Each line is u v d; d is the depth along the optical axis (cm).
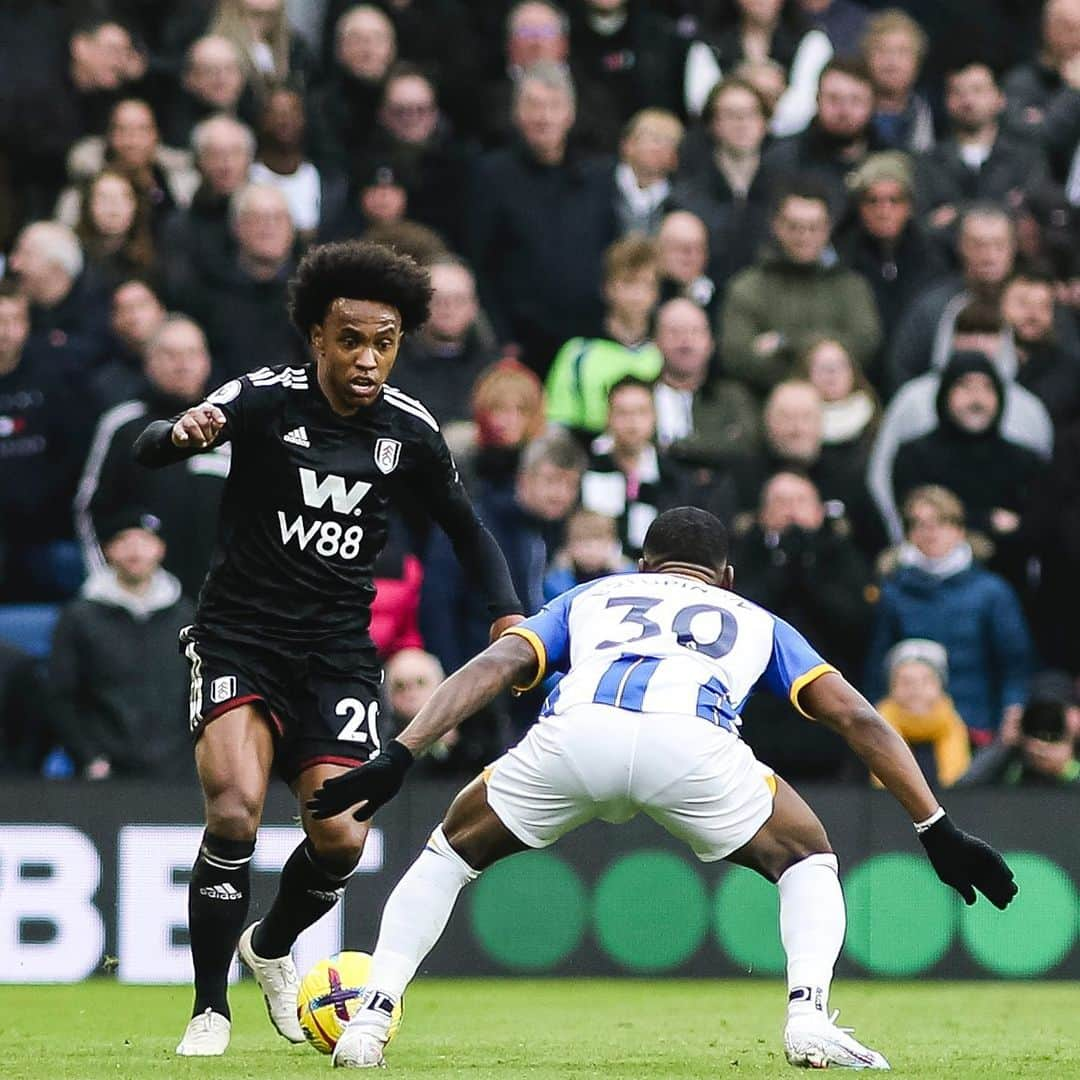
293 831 3441
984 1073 1909
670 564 2000
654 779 1825
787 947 1880
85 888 3409
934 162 4775
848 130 4656
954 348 4247
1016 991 3391
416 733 1764
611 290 4328
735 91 4631
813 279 4359
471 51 5138
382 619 3822
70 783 3416
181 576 3894
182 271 4372
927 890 3544
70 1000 3097
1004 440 4106
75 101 4866
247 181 4431
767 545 3800
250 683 2069
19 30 4869
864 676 3847
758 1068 1923
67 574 4228
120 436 3938
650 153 4638
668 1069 1925
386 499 2108
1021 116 4881
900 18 4912
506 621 2133
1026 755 3619
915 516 3825
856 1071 1838
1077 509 4041
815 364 4150
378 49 4866
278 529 2070
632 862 3541
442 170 4803
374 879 3459
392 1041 2391
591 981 3522
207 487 3906
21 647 3862
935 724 3669
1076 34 4928
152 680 3691
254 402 2048
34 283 4334
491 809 1870
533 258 4594
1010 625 3819
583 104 4912
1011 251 4381
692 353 4159
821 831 1906
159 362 3944
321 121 4838
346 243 2034
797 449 4050
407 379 4231
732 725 1869
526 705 3772
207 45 4788
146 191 4631
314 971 2086
